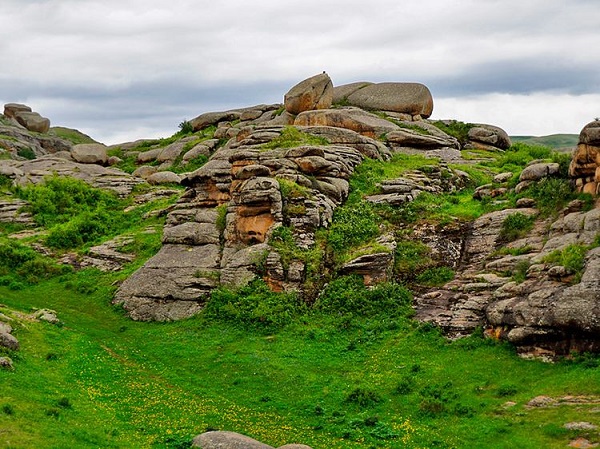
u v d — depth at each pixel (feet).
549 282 109.19
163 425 86.07
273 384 104.83
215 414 92.43
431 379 102.73
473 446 81.05
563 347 99.81
